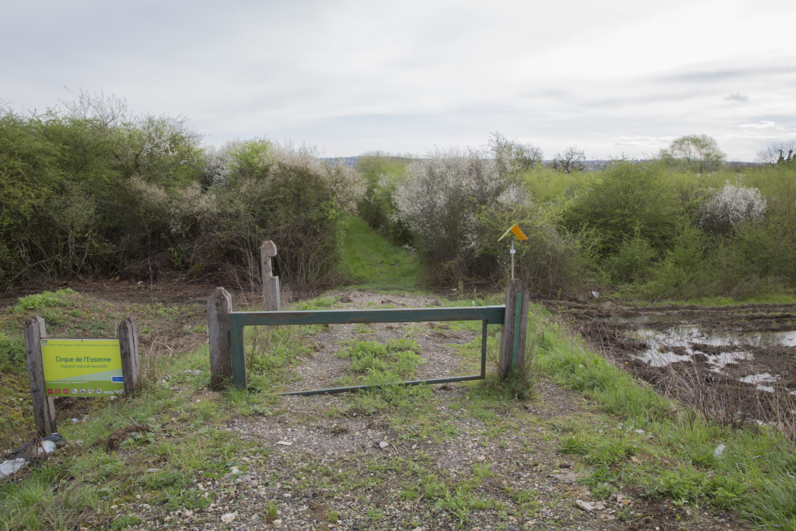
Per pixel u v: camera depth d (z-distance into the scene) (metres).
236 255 13.70
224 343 4.62
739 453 3.36
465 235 13.32
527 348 5.87
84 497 2.95
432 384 5.06
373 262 16.30
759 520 2.58
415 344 6.67
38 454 3.59
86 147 13.55
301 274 13.09
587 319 9.88
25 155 11.90
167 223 13.77
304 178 13.82
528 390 4.72
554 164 26.52
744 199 15.34
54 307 8.43
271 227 13.23
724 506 2.73
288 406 4.46
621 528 2.62
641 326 9.27
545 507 2.85
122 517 2.74
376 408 4.41
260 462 3.36
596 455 3.37
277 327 6.93
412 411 4.34
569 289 11.95
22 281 12.16
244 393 4.55
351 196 14.41
